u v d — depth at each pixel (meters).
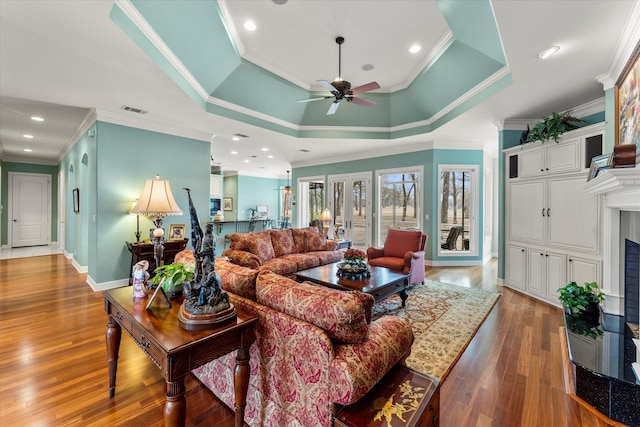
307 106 5.43
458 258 6.18
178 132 5.07
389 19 3.12
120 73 3.04
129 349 2.52
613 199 2.43
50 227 8.50
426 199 6.21
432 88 4.48
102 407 1.80
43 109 4.13
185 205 5.16
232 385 1.75
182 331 1.34
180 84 3.40
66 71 2.99
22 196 8.06
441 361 2.33
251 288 1.68
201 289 1.43
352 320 1.29
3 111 4.19
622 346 2.12
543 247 3.85
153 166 4.77
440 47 3.62
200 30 3.04
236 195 11.60
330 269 3.88
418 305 3.65
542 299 3.85
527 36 2.37
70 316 3.23
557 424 1.69
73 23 2.25
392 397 1.30
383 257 4.67
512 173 4.41
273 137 5.77
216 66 3.74
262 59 4.00
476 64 3.54
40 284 4.49
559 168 3.62
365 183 7.24
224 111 4.53
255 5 2.91
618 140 2.73
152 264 4.34
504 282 4.54
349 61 4.05
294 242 5.21
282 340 1.45
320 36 3.44
